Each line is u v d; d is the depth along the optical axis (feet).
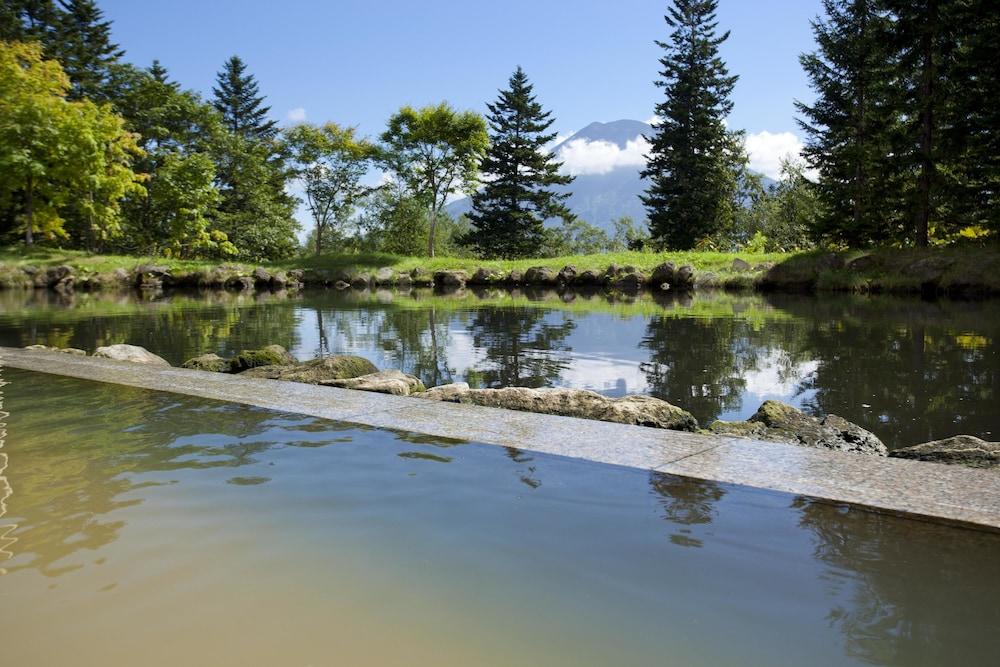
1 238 114.21
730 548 7.36
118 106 133.28
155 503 8.71
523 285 100.89
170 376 17.97
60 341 35.60
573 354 30.30
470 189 137.49
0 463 10.46
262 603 6.12
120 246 134.72
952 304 55.52
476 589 6.38
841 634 5.57
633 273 92.79
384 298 74.23
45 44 123.75
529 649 5.34
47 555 7.15
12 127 95.86
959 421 17.46
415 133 130.11
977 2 70.90
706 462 10.53
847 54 91.40
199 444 11.59
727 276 86.84
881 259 77.87
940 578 6.66
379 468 10.27
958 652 5.31
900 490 9.18
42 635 5.61
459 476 9.89
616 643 5.41
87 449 11.25
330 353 31.30
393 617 5.86
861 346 30.99
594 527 7.95
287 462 10.57
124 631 5.66
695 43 134.92
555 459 10.75
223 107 165.17
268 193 157.79
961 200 78.69
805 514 8.41
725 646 5.37
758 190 165.07
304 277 110.32
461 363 28.14
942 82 78.28
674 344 33.01
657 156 143.33
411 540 7.54
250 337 37.81
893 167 81.87
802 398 20.45
